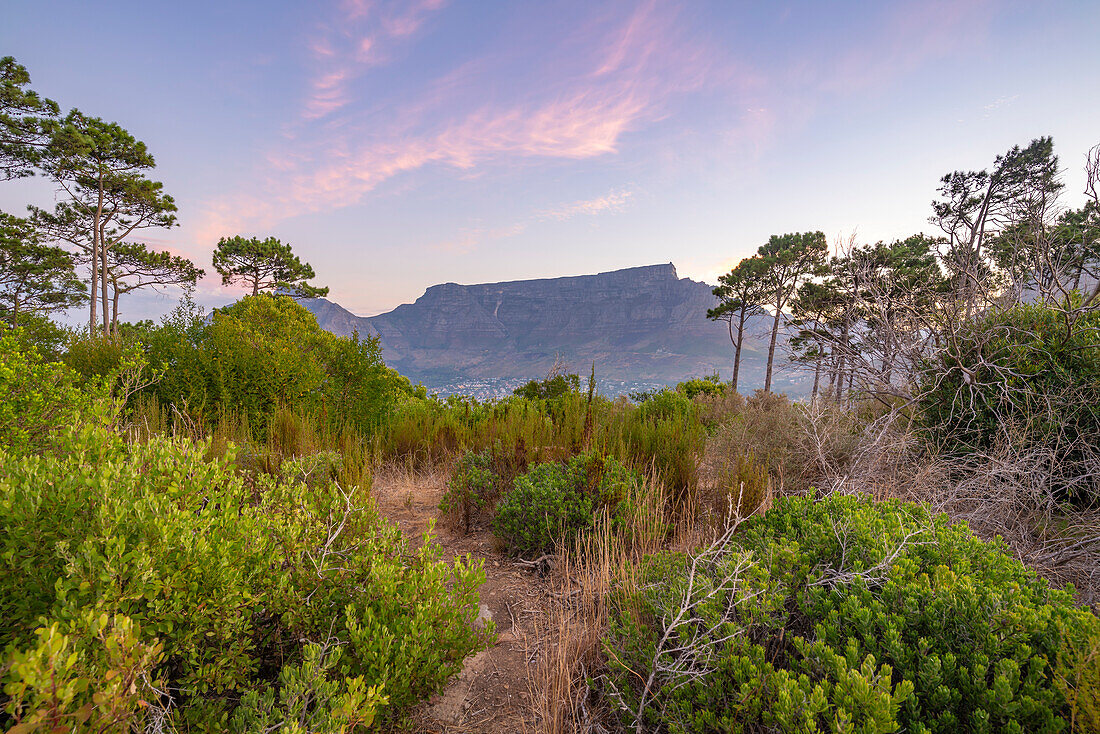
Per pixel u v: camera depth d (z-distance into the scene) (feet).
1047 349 15.49
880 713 4.98
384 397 30.07
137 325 36.42
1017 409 14.85
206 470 7.41
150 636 5.39
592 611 10.23
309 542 8.21
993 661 5.87
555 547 14.16
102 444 7.49
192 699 5.69
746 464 15.80
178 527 5.87
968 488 13.56
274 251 96.73
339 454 19.43
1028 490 13.15
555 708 7.61
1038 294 17.51
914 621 6.69
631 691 7.38
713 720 6.19
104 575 4.82
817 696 5.36
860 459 16.28
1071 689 5.07
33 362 11.93
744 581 7.51
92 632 4.31
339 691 6.52
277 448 19.42
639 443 20.61
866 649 6.55
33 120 63.57
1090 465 13.20
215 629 5.87
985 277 18.45
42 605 5.11
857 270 19.20
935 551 8.74
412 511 18.67
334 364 29.12
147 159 74.49
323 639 7.04
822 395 19.65
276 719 5.20
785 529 10.77
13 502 5.25
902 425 17.26
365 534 9.37
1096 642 4.96
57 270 77.97
